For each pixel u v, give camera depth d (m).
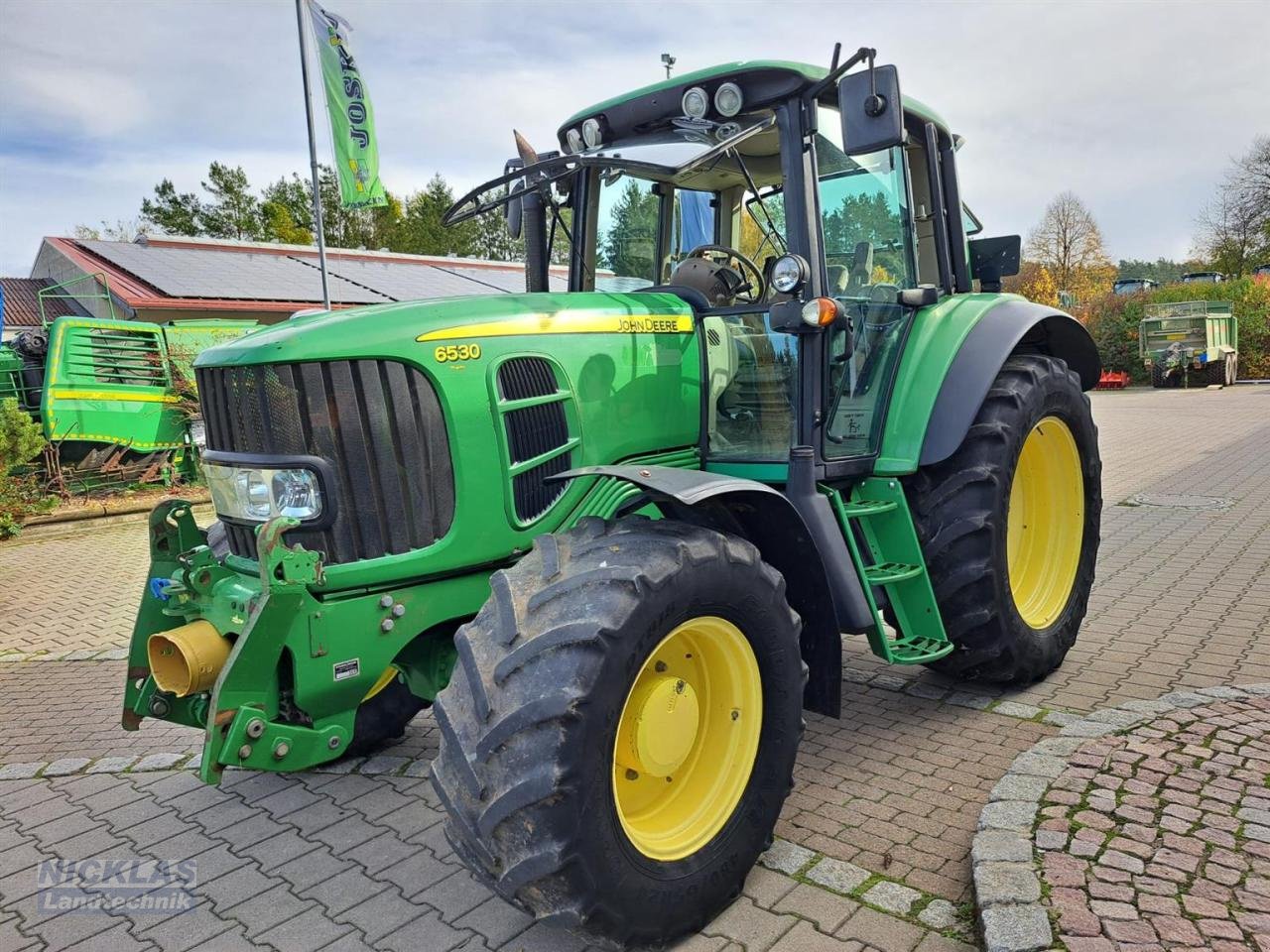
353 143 11.01
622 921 2.27
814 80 3.20
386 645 2.74
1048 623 4.09
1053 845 2.56
